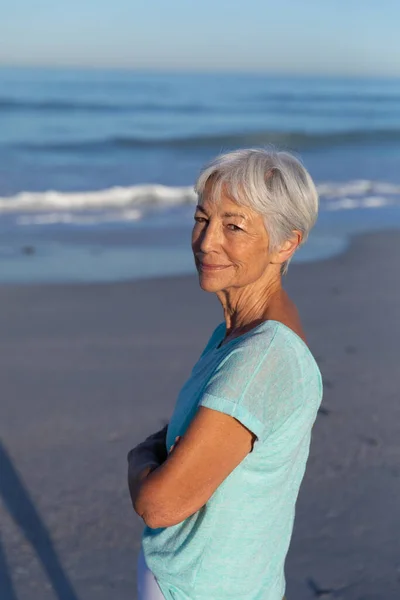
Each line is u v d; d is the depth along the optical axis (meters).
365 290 7.95
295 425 1.36
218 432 1.30
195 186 1.46
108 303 7.24
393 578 3.11
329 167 21.47
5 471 3.96
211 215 1.43
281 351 1.34
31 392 4.96
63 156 22.73
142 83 94.62
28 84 81.69
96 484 3.87
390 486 3.86
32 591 3.06
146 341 6.09
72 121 35.38
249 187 1.38
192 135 28.16
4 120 34.56
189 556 1.45
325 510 3.61
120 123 35.41
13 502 3.68
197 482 1.32
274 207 1.39
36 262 9.05
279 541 1.51
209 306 7.25
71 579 3.14
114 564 3.25
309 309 7.12
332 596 2.98
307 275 8.55
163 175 19.53
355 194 16.23
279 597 1.60
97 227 11.88
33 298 7.32
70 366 5.46
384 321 6.81
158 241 10.76
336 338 6.24
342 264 9.23
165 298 7.50
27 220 12.39
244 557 1.45
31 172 19.38
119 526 3.52
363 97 71.12
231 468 1.33
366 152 25.23
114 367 5.46
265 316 1.46
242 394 1.30
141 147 25.19
